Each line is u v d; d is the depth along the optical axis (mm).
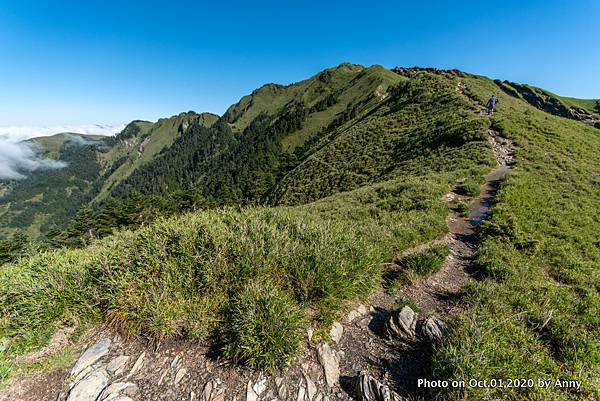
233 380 3875
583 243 10000
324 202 18047
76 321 4773
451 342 4125
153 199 54406
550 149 22469
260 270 5023
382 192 15930
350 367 4215
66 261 5863
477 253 8383
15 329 4543
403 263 7438
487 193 14789
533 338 4523
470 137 24172
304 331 4512
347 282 5207
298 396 3742
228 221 6727
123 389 3812
